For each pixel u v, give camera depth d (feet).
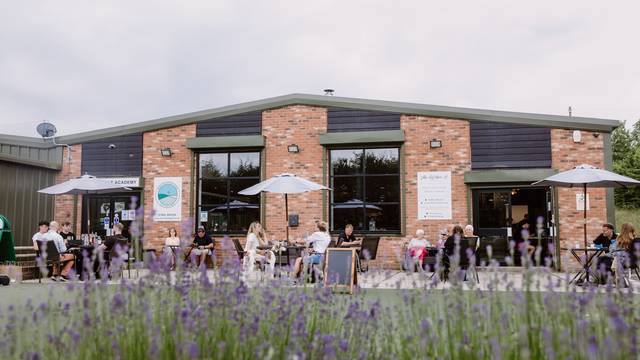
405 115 47.01
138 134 51.55
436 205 45.68
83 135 52.54
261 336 10.61
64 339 11.10
